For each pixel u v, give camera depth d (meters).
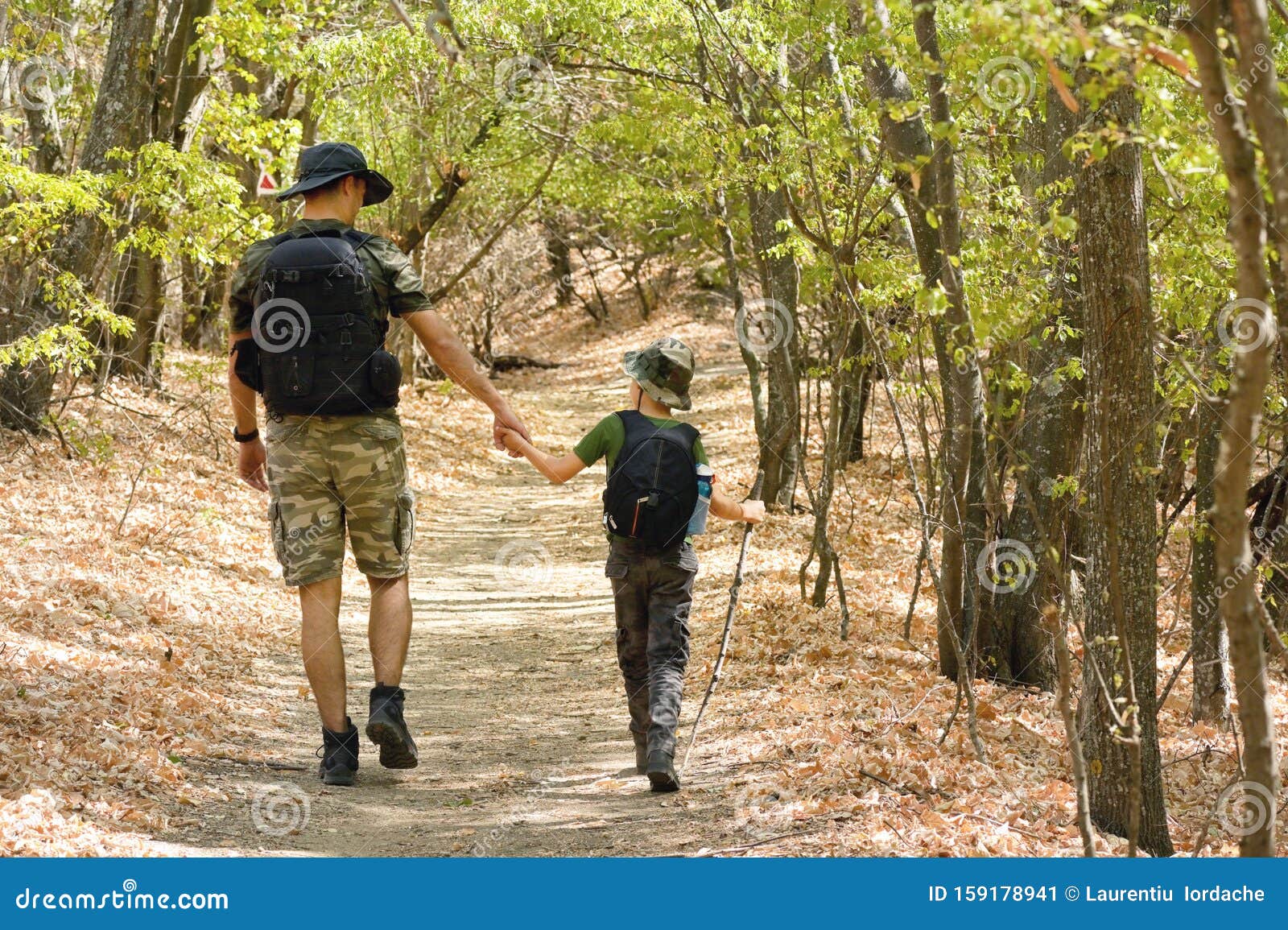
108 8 15.88
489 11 12.80
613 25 12.41
